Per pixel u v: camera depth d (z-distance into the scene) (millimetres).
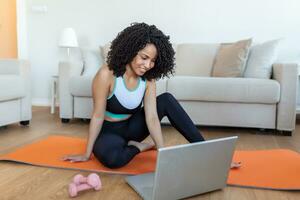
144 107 1560
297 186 1320
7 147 1960
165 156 1079
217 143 1194
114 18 3799
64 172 1482
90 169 1507
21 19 4020
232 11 3500
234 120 2648
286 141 2295
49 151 1791
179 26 3648
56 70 4047
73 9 3893
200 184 1227
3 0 4496
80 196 1225
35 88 4121
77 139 2098
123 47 1383
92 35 3883
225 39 3557
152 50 1361
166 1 3643
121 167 1549
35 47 4059
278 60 3428
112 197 1221
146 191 1233
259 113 2607
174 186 1152
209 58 3264
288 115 2523
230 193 1281
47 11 3961
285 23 3389
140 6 3717
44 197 1206
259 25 3455
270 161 1662
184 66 3316
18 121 2662
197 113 2701
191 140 1482
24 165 1578
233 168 1539
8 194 1229
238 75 2934
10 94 2479
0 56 4602
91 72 3305
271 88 2500
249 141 2287
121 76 1469
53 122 2938
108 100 1523
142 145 1576
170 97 1534
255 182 1370
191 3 3586
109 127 1610
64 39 3572
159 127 1532
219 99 2600
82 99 2922
